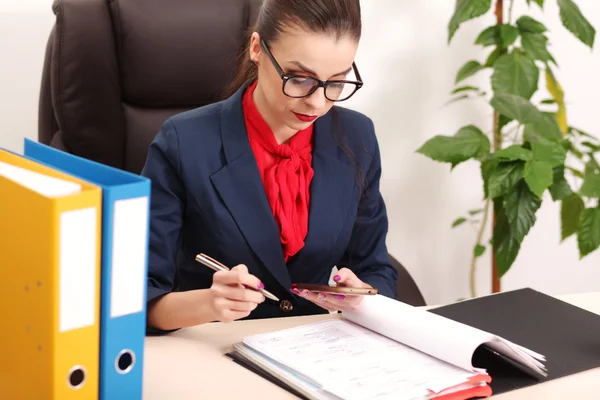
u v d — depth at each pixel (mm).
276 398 1124
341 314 1407
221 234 1508
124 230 976
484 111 2707
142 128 1877
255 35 1428
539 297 1513
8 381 1027
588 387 1179
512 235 2295
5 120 2279
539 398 1142
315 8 1307
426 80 2615
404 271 1975
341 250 1609
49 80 1853
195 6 1866
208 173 1513
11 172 1023
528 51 2350
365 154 1658
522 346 1292
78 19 1773
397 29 2541
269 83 1403
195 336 1330
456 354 1169
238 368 1214
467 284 2877
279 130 1541
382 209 1721
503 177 2246
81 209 928
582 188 2326
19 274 967
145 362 1219
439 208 2760
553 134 2256
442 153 2293
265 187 1546
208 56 1872
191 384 1154
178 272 1629
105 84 1815
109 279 974
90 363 982
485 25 2623
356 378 1131
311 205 1553
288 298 1550
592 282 3010
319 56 1324
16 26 2213
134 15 1822
